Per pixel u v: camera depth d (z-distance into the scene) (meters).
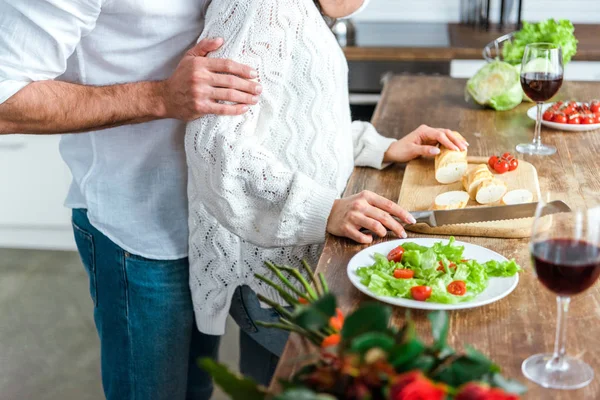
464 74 3.19
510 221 1.41
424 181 1.65
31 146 3.39
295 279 1.52
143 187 1.61
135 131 1.57
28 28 1.32
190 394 1.96
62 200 3.51
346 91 1.59
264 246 1.49
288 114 1.46
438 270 1.23
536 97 1.84
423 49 3.16
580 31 3.46
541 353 1.03
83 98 1.41
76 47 1.51
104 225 1.63
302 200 1.41
